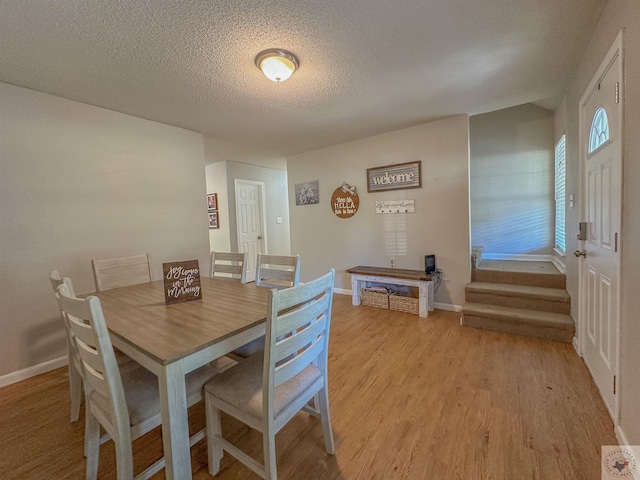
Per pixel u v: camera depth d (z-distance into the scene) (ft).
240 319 4.47
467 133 10.69
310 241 15.58
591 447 4.58
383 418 5.43
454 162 11.02
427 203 11.75
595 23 5.73
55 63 6.42
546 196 13.03
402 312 11.41
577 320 7.89
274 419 3.68
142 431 3.69
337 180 14.29
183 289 5.49
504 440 4.79
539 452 4.52
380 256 13.24
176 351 3.43
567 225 9.23
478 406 5.67
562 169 10.66
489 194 14.19
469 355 7.75
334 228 14.60
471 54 6.70
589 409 5.46
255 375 4.37
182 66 6.71
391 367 7.27
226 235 17.69
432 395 6.07
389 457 4.55
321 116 10.25
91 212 8.65
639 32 4.06
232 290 6.34
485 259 13.87
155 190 10.22
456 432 5.02
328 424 4.62
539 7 5.26
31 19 5.03
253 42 5.94
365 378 6.80
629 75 4.39
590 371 6.63
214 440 4.29
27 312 7.47
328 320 4.60
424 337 9.02
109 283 7.22
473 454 4.54
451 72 7.50
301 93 8.36
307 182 15.44
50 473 4.44
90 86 7.50
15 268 7.31
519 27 5.80
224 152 15.30
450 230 11.31
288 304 3.60
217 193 18.01
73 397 5.58
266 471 3.66
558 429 4.99
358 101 9.09
